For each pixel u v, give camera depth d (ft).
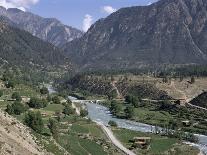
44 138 442.91
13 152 318.45
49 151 402.93
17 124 402.72
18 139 360.48
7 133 355.56
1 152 300.40
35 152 360.69
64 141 599.16
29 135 399.65
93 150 629.92
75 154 539.70
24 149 346.33
